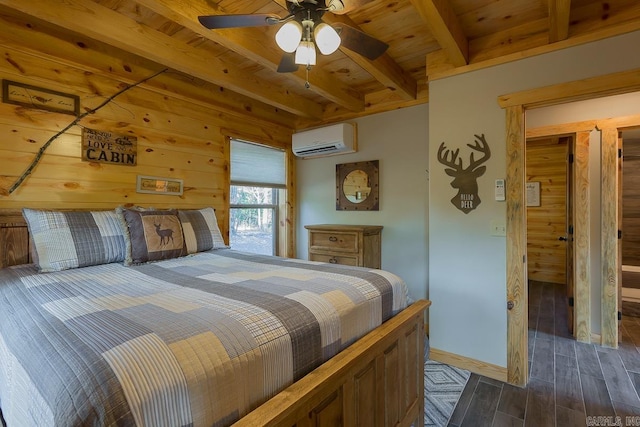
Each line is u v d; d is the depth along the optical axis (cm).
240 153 366
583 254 299
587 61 201
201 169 319
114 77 255
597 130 293
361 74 312
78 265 192
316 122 405
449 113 254
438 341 261
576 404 202
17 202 212
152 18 217
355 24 222
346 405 120
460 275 250
